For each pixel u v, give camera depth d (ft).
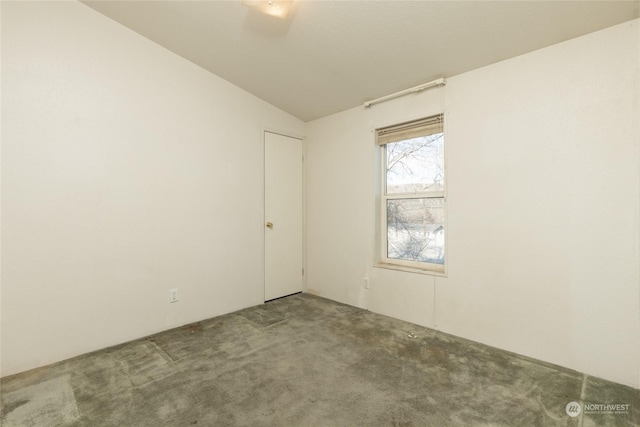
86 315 7.70
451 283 8.66
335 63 8.79
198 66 9.80
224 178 10.46
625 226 6.08
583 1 5.66
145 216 8.69
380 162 10.87
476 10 6.26
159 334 8.77
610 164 6.23
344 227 11.60
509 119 7.52
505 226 7.63
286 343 8.15
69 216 7.46
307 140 13.14
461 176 8.40
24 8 6.87
